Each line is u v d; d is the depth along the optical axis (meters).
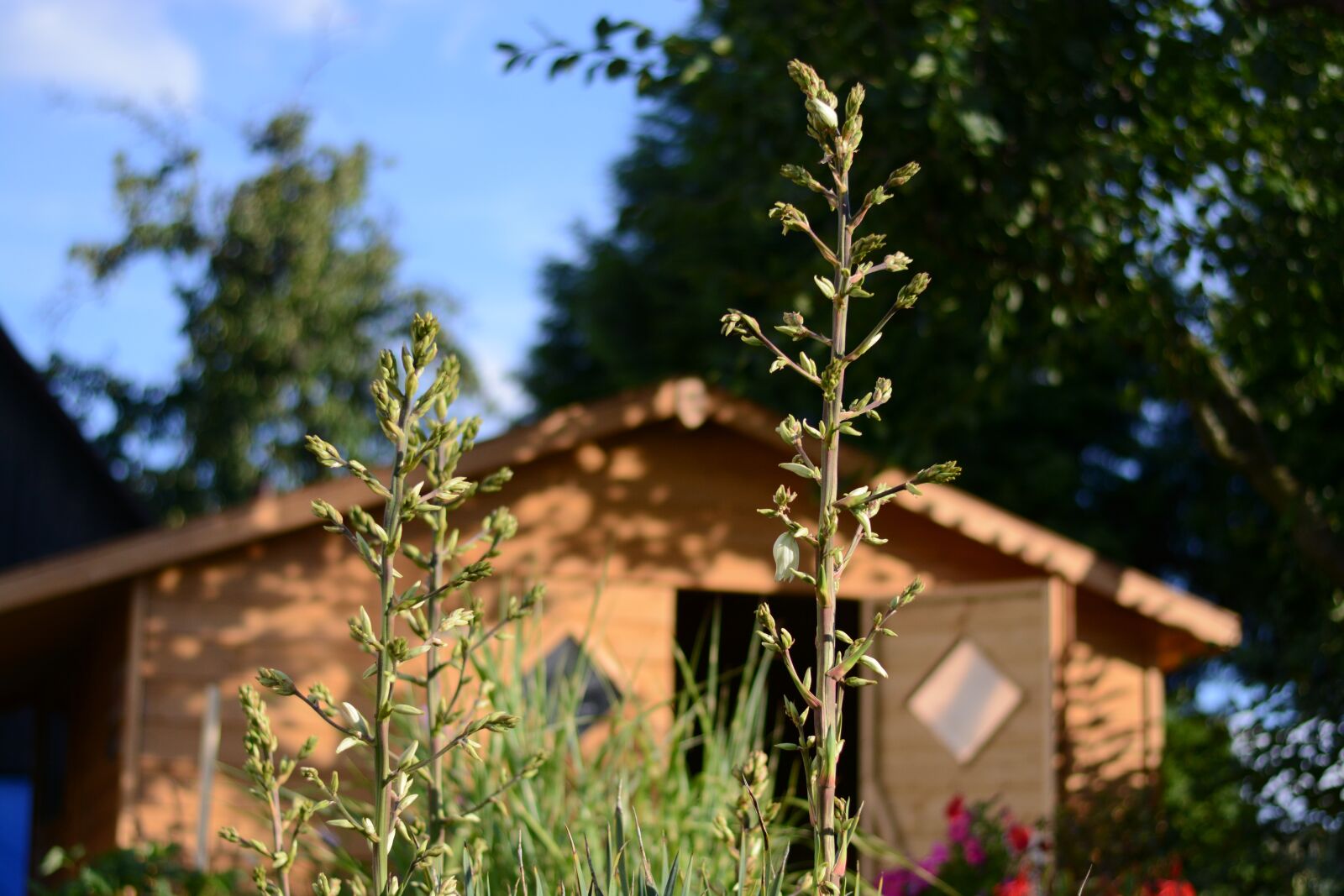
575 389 23.27
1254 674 10.12
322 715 2.07
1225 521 19.47
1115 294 9.62
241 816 7.93
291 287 30.50
